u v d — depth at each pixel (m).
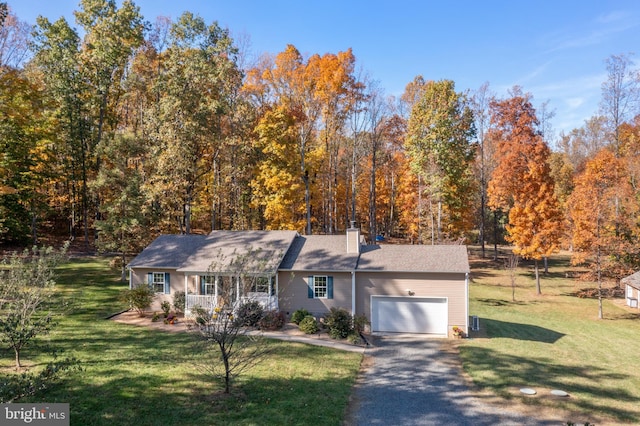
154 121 33.31
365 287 23.41
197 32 34.03
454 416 12.52
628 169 37.47
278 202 35.75
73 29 38.34
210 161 38.06
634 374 17.20
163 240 27.77
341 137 49.38
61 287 26.67
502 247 60.12
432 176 38.28
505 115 38.06
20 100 29.91
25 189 31.75
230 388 13.16
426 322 22.86
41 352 15.20
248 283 13.73
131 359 15.21
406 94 48.25
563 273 43.50
